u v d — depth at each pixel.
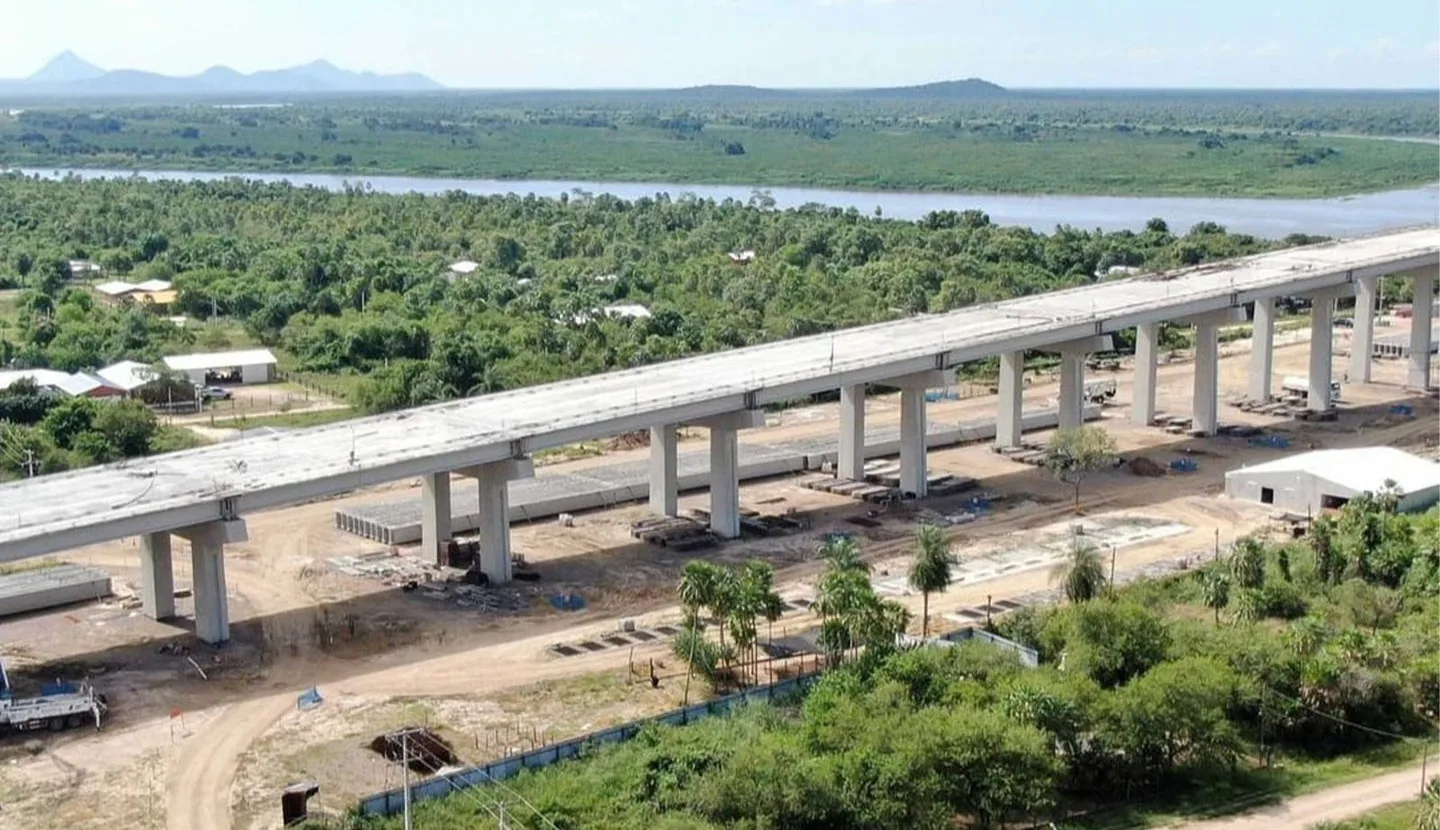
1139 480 176.38
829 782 91.00
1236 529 155.88
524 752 99.88
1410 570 134.50
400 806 92.06
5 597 130.75
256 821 92.81
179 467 131.25
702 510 162.12
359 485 129.12
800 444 186.12
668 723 104.50
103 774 99.19
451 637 124.81
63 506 118.88
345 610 131.25
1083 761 99.75
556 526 157.50
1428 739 107.38
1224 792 99.31
